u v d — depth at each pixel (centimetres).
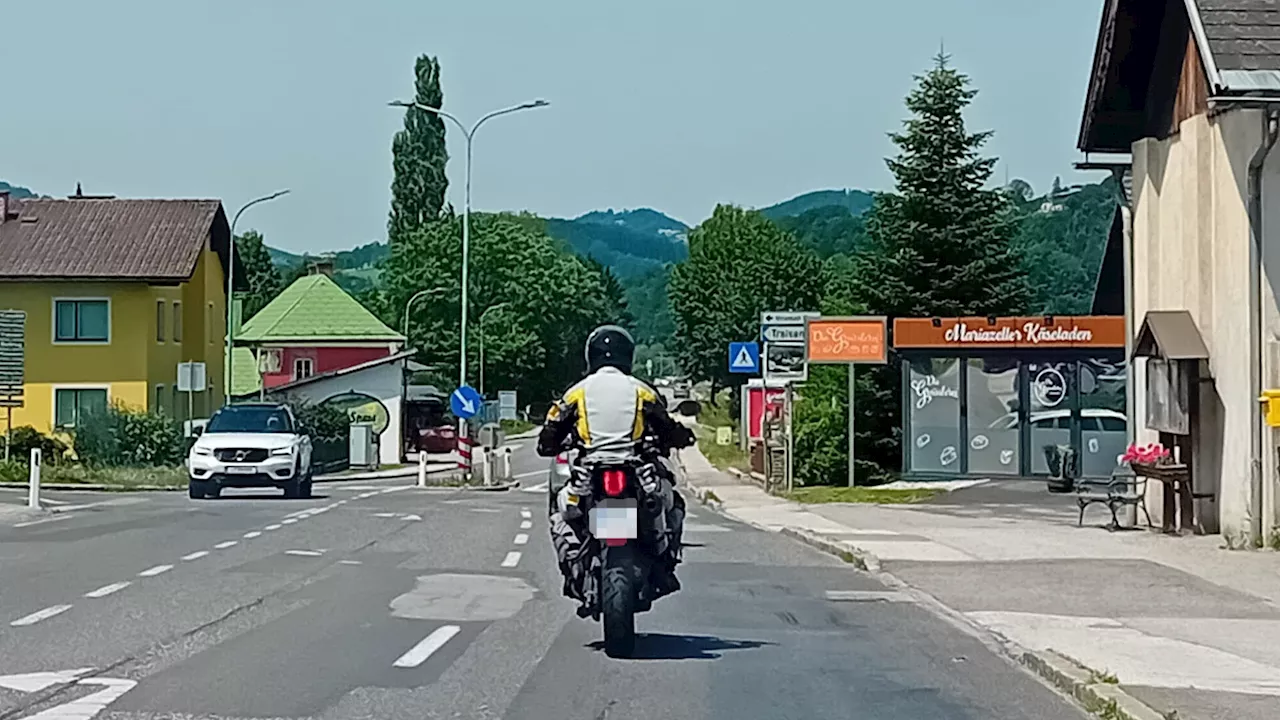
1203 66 1808
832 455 4038
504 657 1094
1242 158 1953
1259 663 1102
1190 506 2117
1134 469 2209
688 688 986
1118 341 3606
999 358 3703
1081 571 1736
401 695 944
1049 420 3697
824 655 1141
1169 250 2222
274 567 1692
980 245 4534
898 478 4009
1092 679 1005
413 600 1414
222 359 6619
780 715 910
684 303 11000
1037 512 2833
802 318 3725
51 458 4559
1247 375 1936
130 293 5534
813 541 2170
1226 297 2011
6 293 5541
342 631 1213
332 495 3638
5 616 1273
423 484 4750
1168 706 928
